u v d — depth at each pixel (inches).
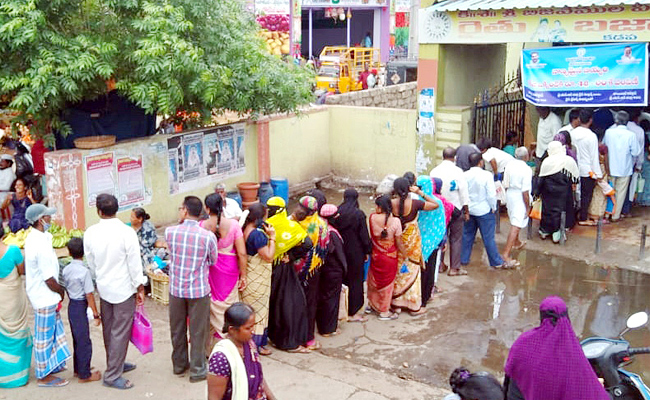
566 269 401.4
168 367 271.7
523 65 485.1
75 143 406.3
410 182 344.2
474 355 299.3
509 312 343.9
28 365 255.0
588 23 446.6
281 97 476.1
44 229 250.4
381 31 1419.8
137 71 404.2
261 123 534.6
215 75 427.5
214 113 491.2
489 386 163.0
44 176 437.4
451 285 379.9
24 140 504.7
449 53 529.0
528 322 332.5
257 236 270.8
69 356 256.8
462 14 493.4
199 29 440.1
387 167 594.9
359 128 603.8
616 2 422.0
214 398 171.6
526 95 489.1
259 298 278.7
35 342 249.1
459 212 381.4
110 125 443.8
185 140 470.6
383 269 326.0
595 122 523.8
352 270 321.7
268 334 298.0
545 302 180.1
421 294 341.4
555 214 433.7
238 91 454.9
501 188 421.4
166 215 464.8
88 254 245.8
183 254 246.1
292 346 293.9
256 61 460.1
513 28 474.0
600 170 459.5
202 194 491.8
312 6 1272.1
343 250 308.5
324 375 271.7
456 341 312.7
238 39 461.1
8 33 365.1
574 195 452.4
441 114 527.5
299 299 291.7
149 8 399.5
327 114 613.3
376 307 335.3
